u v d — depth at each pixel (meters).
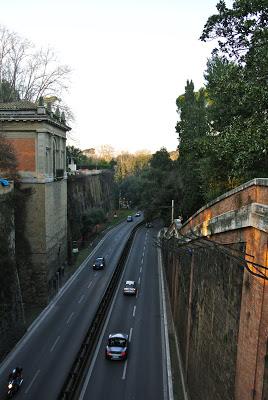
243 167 18.09
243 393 10.86
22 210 34.38
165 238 48.12
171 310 33.94
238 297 12.09
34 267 34.81
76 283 42.16
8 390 20.34
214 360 14.53
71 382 20.14
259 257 10.24
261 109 17.92
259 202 10.97
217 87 19.98
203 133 36.09
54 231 38.97
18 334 27.38
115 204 113.56
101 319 30.88
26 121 34.62
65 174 45.19
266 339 9.59
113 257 55.56
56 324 30.56
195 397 17.91
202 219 19.70
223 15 19.16
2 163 33.19
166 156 73.69
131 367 23.88
